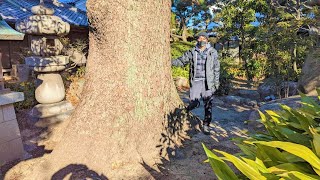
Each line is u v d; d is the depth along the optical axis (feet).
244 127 15.14
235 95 26.96
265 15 36.01
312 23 19.72
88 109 11.02
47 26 16.39
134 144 10.73
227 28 40.93
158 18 11.62
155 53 11.73
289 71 23.35
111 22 10.59
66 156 10.41
